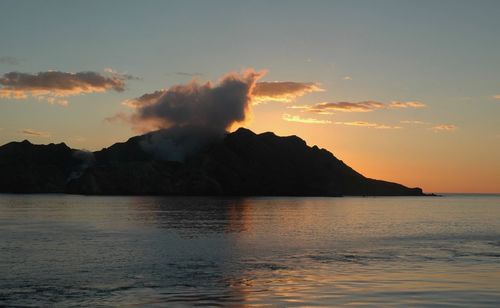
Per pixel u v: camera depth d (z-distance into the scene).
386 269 41.06
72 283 34.53
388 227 99.69
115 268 41.69
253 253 53.19
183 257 49.41
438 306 26.33
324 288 31.78
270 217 134.88
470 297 28.56
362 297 28.70
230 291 31.16
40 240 66.69
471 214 165.75
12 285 33.91
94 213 147.25
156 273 38.94
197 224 103.38
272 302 27.70
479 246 62.06
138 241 66.19
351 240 70.00
